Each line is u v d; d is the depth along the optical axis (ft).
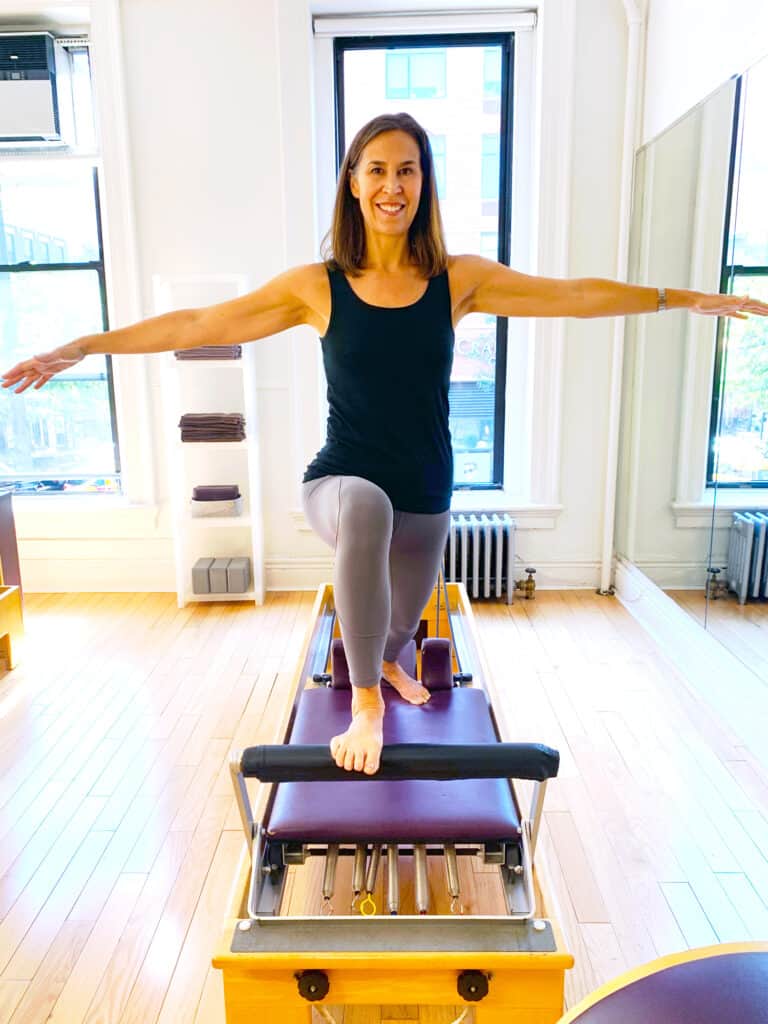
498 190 13.33
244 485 13.52
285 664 10.67
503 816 4.83
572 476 13.32
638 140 12.01
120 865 6.59
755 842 6.82
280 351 12.84
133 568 13.83
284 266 12.78
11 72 12.42
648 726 8.86
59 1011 5.13
